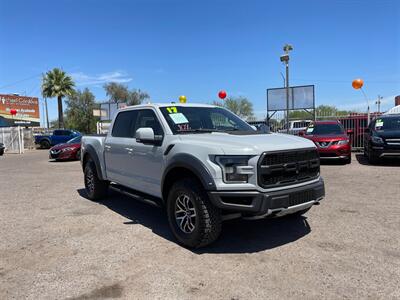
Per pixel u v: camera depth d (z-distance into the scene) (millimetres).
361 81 16844
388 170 10570
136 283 3611
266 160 4070
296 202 4277
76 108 55188
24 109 47969
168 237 4984
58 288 3555
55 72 42188
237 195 4020
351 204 6516
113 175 6625
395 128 12125
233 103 48562
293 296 3277
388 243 4531
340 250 4336
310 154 4590
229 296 3307
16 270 4020
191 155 4367
